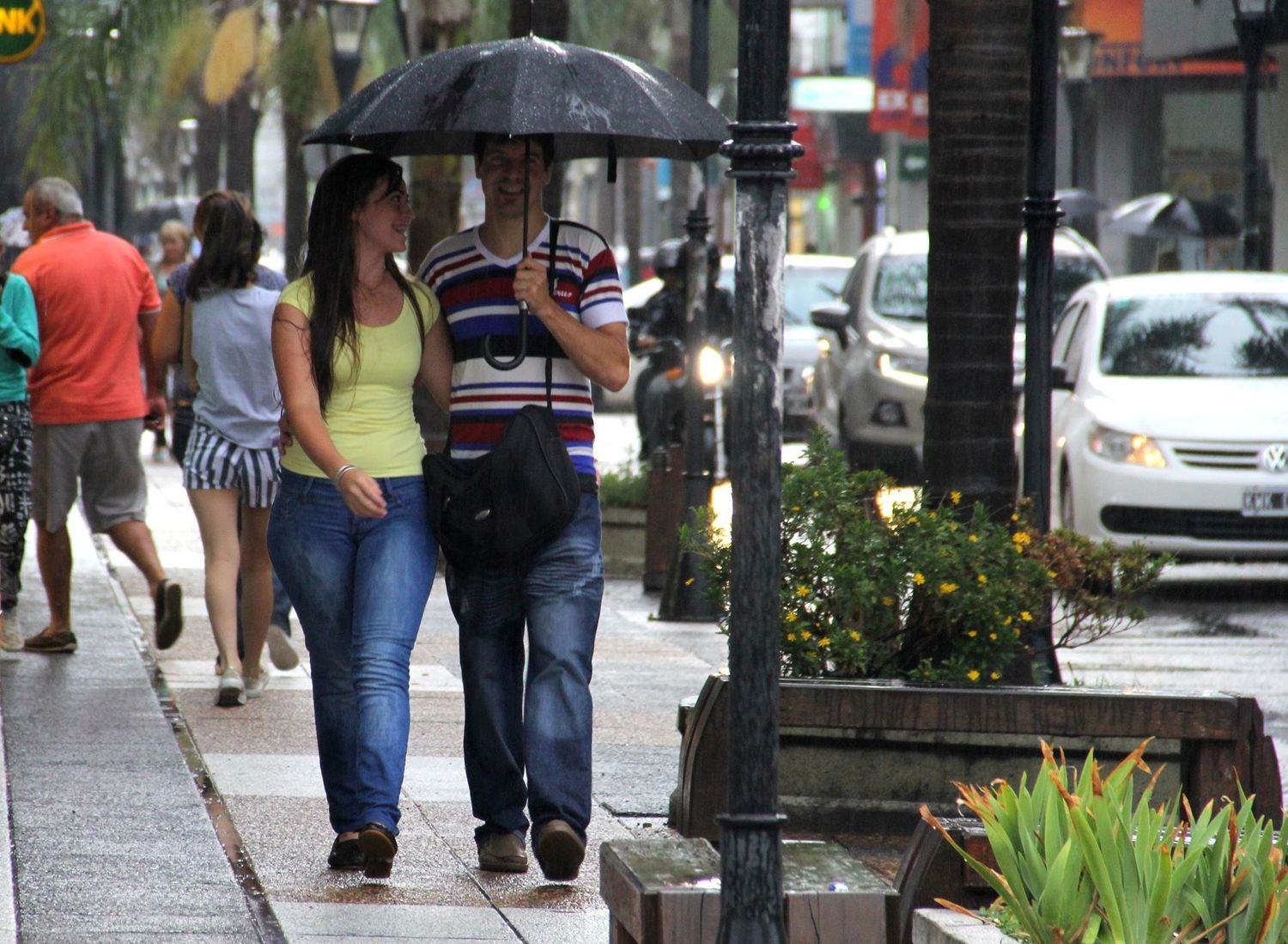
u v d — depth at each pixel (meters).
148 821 24.38
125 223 126.00
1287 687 38.28
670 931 15.89
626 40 187.38
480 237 22.84
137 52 98.00
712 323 63.25
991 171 27.88
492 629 23.00
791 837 24.52
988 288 27.94
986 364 28.00
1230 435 50.22
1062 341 59.12
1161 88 131.88
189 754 28.53
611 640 42.84
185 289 32.53
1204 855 16.19
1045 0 29.72
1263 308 56.12
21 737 29.20
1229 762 23.02
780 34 15.12
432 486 22.41
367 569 22.53
